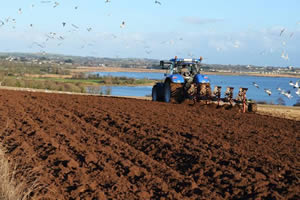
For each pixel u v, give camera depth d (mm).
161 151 9219
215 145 9391
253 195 6344
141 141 10289
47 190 6754
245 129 11688
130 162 8312
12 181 6668
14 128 12047
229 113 15531
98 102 19297
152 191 6785
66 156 8742
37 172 7750
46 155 8984
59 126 12383
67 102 19062
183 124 12305
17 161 8477
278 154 8609
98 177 7465
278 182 6805
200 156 8398
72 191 6688
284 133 11281
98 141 10391
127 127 11938
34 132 11375
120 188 6879
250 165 7758
